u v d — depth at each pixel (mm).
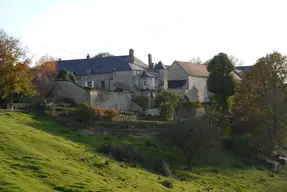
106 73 89375
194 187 41375
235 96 79625
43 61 84062
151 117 69625
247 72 72500
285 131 63469
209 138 52469
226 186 45656
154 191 33562
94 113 58656
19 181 25609
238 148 63375
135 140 56031
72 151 39656
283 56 69312
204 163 54688
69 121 56094
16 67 59719
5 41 60781
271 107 64125
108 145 47000
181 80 99000
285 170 60844
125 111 74875
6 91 59469
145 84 88188
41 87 71062
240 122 71750
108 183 31750
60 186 26703
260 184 49812
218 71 78688
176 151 55969
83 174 31656
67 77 76250
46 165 30891
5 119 48094
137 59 94750
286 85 67750
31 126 48844
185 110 79375
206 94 105375
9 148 33344
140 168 43875
